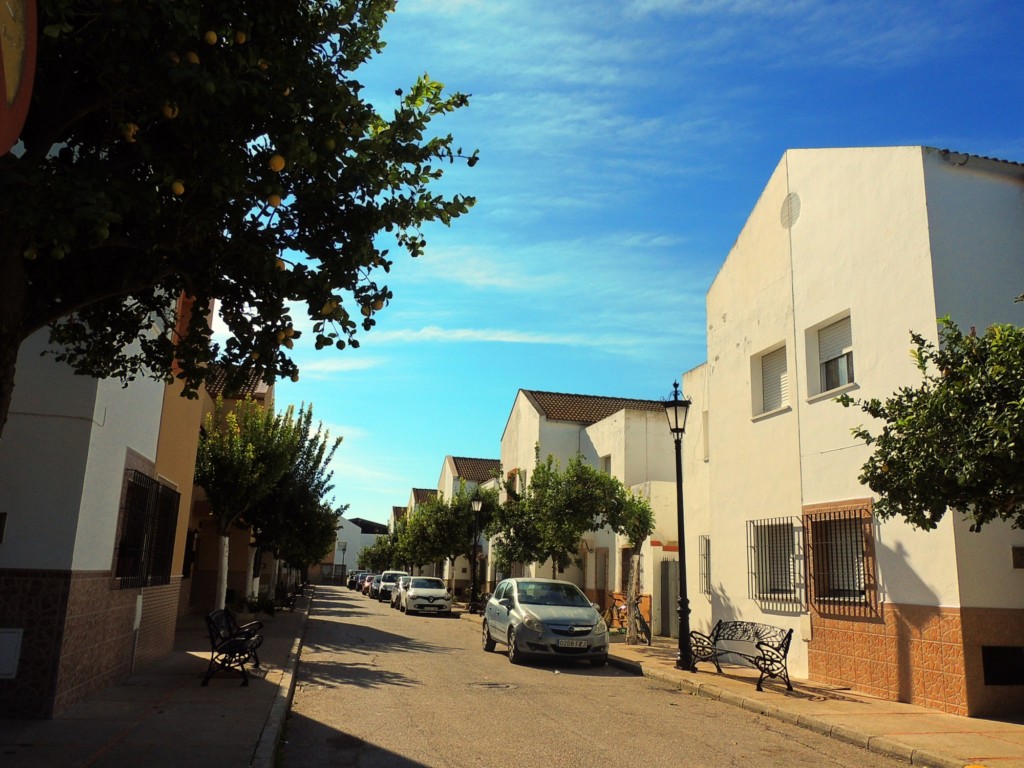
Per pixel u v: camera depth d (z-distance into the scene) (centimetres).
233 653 1078
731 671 1388
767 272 1459
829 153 1291
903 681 1059
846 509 1188
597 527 2041
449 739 823
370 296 618
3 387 485
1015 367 640
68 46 518
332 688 1145
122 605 1027
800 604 1300
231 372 631
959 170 1100
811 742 866
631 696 1159
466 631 2378
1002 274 1083
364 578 6475
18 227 439
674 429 1464
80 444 827
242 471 1984
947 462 661
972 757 752
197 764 637
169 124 569
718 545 1579
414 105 672
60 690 805
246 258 582
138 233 580
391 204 634
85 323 796
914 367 1074
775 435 1401
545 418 3091
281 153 558
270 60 579
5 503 802
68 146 600
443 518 3709
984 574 988
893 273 1127
